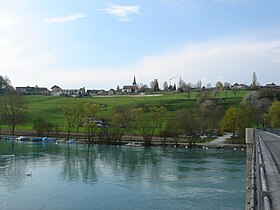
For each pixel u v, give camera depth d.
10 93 177.00
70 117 141.12
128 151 102.31
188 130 127.44
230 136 151.38
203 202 41.00
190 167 68.62
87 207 38.91
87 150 103.44
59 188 48.66
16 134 146.50
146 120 133.00
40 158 80.81
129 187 49.53
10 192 45.78
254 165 17.22
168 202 41.09
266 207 7.18
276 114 131.12
